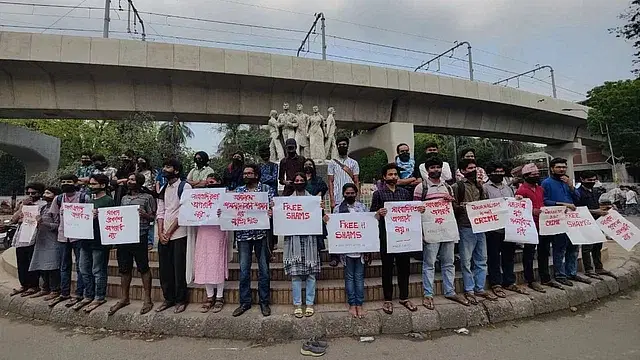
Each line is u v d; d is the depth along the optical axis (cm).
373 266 588
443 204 506
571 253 619
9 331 497
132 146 1520
